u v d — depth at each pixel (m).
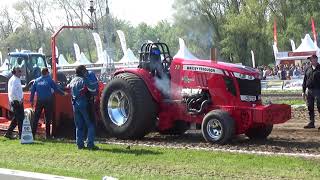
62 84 14.06
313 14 50.78
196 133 11.98
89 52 60.38
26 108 12.35
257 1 50.62
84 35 60.03
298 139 10.60
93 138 9.80
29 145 10.39
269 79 35.12
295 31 50.66
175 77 10.77
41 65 15.95
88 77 9.84
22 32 65.81
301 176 7.10
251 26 49.66
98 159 8.63
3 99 12.85
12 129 11.68
